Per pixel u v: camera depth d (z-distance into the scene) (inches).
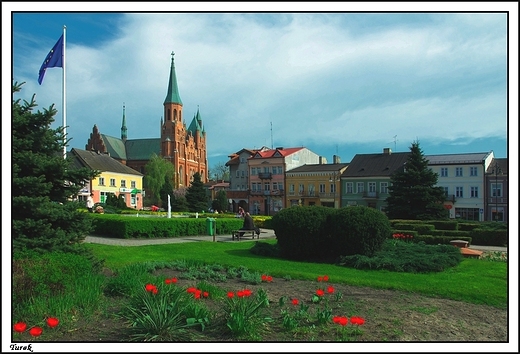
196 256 645.3
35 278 301.7
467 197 2368.4
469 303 384.2
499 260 660.7
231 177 3447.3
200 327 273.6
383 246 650.8
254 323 271.1
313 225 620.7
